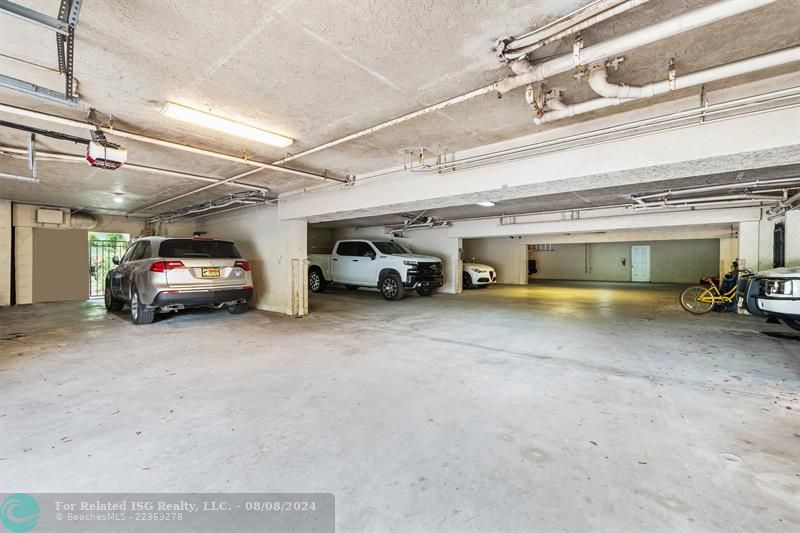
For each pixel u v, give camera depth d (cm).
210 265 579
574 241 1306
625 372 358
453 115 321
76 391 305
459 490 178
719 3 166
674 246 1625
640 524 155
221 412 267
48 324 598
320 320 640
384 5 179
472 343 476
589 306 818
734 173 480
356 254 1016
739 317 666
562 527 154
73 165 479
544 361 396
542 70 218
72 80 243
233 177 530
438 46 216
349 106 300
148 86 265
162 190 653
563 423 250
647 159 309
